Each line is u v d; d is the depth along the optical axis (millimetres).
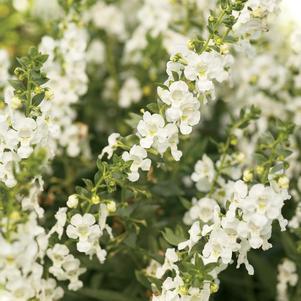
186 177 576
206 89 468
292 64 615
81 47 577
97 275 546
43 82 472
